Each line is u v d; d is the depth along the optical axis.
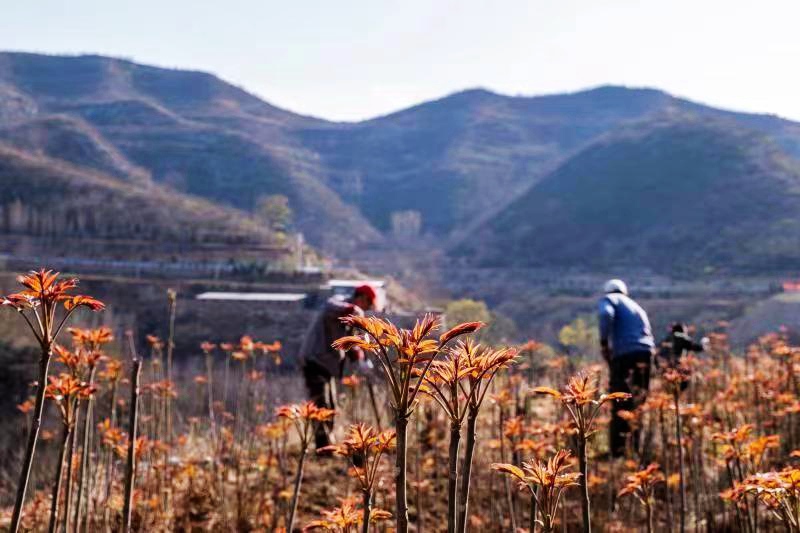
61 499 3.61
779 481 1.86
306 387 5.83
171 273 71.81
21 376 22.73
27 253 78.81
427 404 4.99
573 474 1.65
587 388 1.76
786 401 4.23
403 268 137.88
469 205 192.25
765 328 63.94
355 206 194.12
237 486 4.40
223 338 45.12
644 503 2.52
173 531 4.08
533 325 99.00
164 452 4.50
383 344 1.34
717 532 3.93
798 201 123.94
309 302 48.97
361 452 1.83
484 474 4.82
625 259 126.56
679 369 5.25
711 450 4.51
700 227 127.00
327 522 1.99
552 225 149.62
